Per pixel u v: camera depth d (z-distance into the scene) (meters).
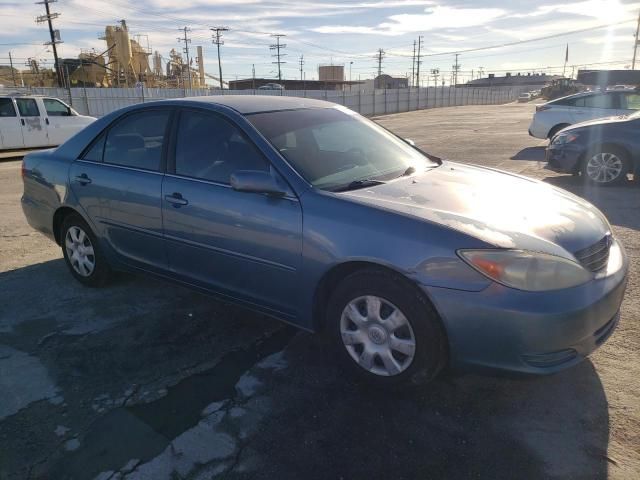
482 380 3.01
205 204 3.36
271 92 43.06
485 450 2.46
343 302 2.92
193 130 3.62
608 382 2.94
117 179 3.93
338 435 2.58
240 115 3.46
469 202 2.98
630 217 6.20
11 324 3.83
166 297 4.27
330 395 2.90
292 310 3.15
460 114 38.38
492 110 44.84
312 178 3.13
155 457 2.46
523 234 2.64
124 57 51.44
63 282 4.64
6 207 7.91
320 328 3.17
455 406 2.79
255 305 3.35
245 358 3.31
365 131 4.05
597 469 2.32
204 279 3.56
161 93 37.69
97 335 3.63
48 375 3.15
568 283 2.57
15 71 58.41
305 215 2.95
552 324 2.48
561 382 2.96
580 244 2.74
